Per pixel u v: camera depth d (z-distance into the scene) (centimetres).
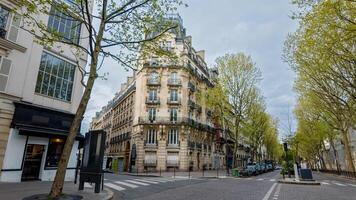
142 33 1020
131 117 4050
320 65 1336
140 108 3681
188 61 3897
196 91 3997
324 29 967
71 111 1617
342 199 1014
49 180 1444
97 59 907
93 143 1017
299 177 2155
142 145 3475
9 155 1259
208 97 3112
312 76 1563
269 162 5875
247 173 2769
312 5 866
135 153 3516
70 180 1528
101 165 982
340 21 898
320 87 1681
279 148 7331
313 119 3312
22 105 1320
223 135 4619
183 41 3866
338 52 1181
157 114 3591
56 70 1549
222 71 2981
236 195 1034
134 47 1027
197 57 4403
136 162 3459
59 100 1548
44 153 1454
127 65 1027
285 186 1602
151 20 1005
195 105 3912
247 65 2959
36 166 1420
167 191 1124
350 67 1312
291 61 1504
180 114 3591
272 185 1630
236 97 2955
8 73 1281
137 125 3619
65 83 1602
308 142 4091
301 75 1634
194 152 3684
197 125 3822
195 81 4119
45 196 772
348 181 2345
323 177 3122
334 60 1292
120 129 4656
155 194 1021
